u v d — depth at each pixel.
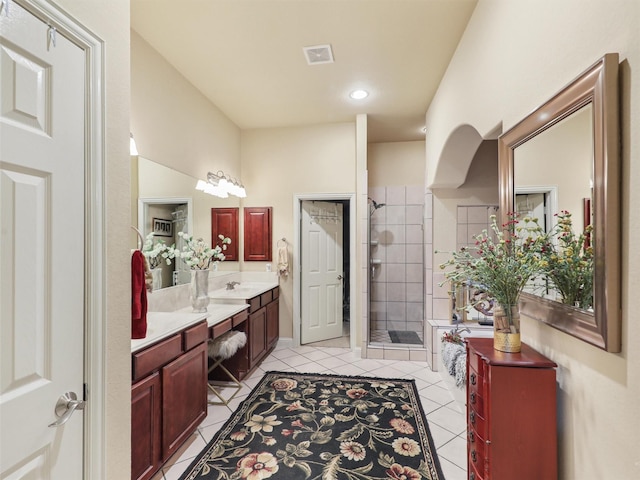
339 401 2.78
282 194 4.30
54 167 0.99
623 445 0.90
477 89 2.05
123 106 1.28
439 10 2.12
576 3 1.09
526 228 1.42
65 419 1.00
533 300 1.39
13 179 0.88
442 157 3.10
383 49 2.55
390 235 4.75
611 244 0.92
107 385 1.18
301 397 2.85
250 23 2.25
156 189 2.59
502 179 1.62
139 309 1.71
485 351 1.41
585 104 1.03
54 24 0.99
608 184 0.92
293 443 2.19
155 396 1.82
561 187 1.17
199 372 2.28
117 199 1.24
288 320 4.30
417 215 4.70
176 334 2.03
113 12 1.23
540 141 1.31
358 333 3.96
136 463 1.66
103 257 1.16
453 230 3.77
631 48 0.87
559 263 1.20
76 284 1.06
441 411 2.62
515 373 1.26
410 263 4.71
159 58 2.62
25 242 0.91
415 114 3.83
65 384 1.02
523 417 1.25
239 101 3.51
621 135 0.91
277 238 4.31
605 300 0.93
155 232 2.57
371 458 2.03
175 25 2.27
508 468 1.27
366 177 3.91
